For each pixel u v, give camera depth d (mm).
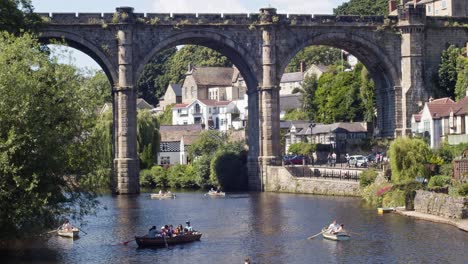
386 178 109562
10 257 74875
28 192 67562
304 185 126875
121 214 104250
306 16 135000
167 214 103875
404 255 72500
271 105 133125
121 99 128125
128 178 128875
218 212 105250
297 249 77438
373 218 93188
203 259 73938
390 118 142375
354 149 149375
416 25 138125
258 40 133500
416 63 138750
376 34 138625
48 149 69812
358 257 72688
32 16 100625
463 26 141750
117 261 73312
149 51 130000
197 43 135625
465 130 116625
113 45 128375
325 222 92688
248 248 78562
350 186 118750
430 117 127688
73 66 74562
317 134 172625
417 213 94375
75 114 72875
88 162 74312
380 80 144750
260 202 115812
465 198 87812
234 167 140250
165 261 73250
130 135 128625
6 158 65875
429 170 104125
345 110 178250
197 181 145875
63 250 78188
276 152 133875
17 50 71750
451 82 139625
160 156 187375
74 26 126688
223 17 132250
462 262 69188
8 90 68938
